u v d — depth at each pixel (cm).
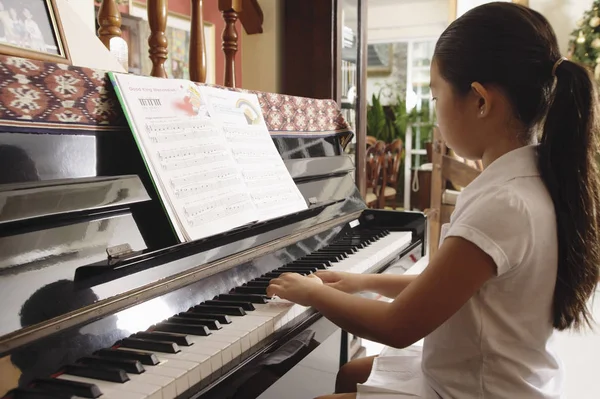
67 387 67
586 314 93
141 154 97
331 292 97
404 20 688
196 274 101
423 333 86
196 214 100
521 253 83
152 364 74
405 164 705
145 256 91
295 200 131
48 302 75
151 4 140
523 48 86
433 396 94
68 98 91
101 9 140
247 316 95
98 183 88
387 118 716
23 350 70
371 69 718
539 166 89
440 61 94
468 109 92
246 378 83
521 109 89
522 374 89
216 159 112
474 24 89
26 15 100
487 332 88
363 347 253
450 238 85
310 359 192
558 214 87
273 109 148
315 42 236
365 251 149
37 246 77
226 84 188
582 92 84
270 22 243
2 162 79
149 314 90
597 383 224
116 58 136
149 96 104
